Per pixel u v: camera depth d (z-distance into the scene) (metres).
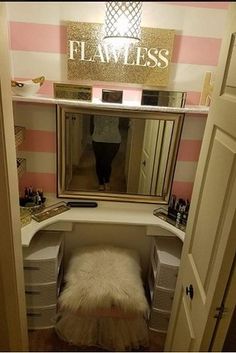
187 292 1.24
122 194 2.02
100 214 1.90
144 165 1.93
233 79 0.91
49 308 1.87
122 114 1.78
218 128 1.02
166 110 1.71
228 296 0.92
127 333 1.77
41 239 1.92
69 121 1.79
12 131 0.97
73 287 1.69
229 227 0.84
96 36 1.61
